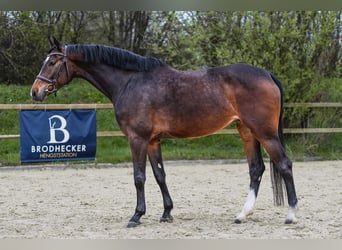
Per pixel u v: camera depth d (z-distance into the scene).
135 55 6.48
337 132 14.62
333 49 15.02
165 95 6.21
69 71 6.55
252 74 6.13
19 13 17.34
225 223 6.41
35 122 12.04
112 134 12.93
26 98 15.85
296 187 9.51
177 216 6.95
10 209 7.54
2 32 17.33
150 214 7.14
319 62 14.72
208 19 14.69
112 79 6.50
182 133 6.32
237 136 15.41
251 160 6.56
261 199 8.30
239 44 14.48
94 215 7.07
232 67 6.24
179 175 11.26
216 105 6.16
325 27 14.01
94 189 9.45
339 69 15.03
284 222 6.32
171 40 15.88
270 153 6.08
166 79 6.30
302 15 14.16
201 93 6.18
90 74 6.60
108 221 6.65
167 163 13.01
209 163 13.23
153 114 6.23
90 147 12.49
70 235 5.79
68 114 12.27
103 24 18.27
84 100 16.19
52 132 12.16
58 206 7.80
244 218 6.41
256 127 6.06
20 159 12.14
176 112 6.21
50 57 6.48
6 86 16.52
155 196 8.71
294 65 14.33
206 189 9.41
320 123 14.70
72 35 17.97
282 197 6.56
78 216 7.00
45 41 17.56
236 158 13.74
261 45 14.05
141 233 5.86
